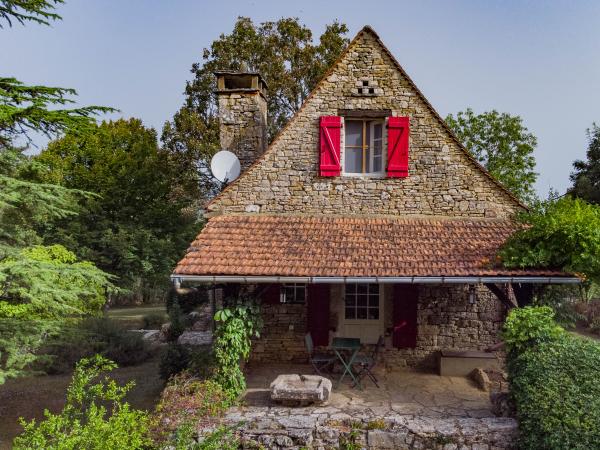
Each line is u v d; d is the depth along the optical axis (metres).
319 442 6.92
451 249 8.75
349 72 10.09
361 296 10.24
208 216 10.12
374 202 10.04
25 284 8.75
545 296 10.85
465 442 6.71
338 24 24.88
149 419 7.02
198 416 6.82
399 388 8.80
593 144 24.11
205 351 9.45
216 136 23.72
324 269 8.06
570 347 7.03
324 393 7.72
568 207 8.61
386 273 7.94
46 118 7.70
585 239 7.49
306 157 10.14
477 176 9.97
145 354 15.05
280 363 10.31
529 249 8.07
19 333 8.74
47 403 11.03
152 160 28.17
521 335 7.30
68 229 24.97
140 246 25.89
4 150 8.98
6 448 8.40
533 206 10.05
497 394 7.63
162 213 27.03
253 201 10.14
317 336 10.15
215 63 23.84
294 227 9.59
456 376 9.61
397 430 6.89
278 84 22.89
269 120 24.12
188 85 25.02
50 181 18.06
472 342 10.09
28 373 8.70
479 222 9.82
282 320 10.33
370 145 10.36
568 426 5.92
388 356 10.10
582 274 7.81
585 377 6.50
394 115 10.02
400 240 9.10
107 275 9.45
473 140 23.88
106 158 27.48
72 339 9.80
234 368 8.05
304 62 23.77
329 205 10.08
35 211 9.49
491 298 10.11
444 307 10.13
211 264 8.19
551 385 6.47
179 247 27.39
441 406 7.80
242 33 23.75
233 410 7.47
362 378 9.27
